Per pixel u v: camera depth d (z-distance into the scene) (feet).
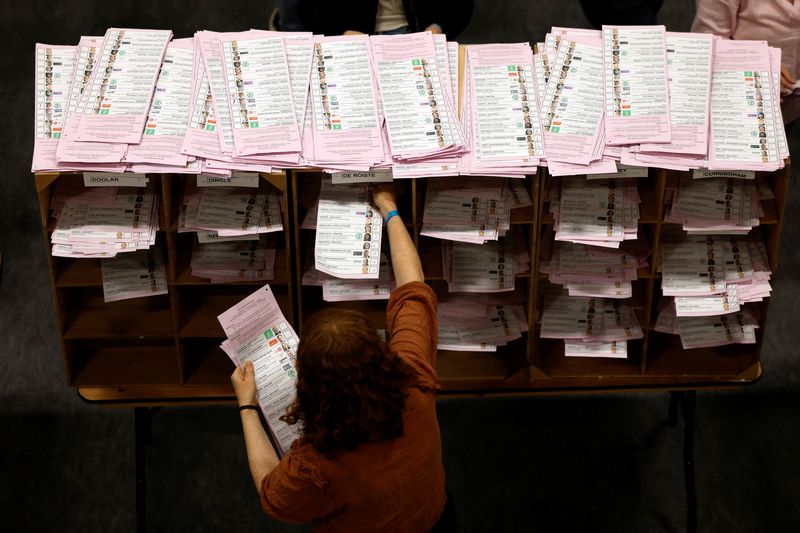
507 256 10.66
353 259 9.86
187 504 12.33
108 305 10.96
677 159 9.79
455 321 10.93
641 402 13.50
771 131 9.98
